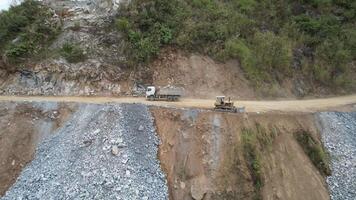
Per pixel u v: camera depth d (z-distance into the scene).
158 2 45.28
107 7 45.97
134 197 29.00
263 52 44.38
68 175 30.27
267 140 34.12
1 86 41.38
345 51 48.12
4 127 34.62
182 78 41.53
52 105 36.34
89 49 42.72
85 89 40.59
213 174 31.62
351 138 37.31
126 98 39.03
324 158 34.94
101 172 30.05
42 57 42.12
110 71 41.28
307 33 49.50
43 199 29.09
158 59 42.44
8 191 30.45
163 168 31.78
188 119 34.28
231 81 41.91
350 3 53.59
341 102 42.66
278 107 39.16
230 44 43.56
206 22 45.12
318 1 52.31
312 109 39.69
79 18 45.44
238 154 32.59
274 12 49.91
